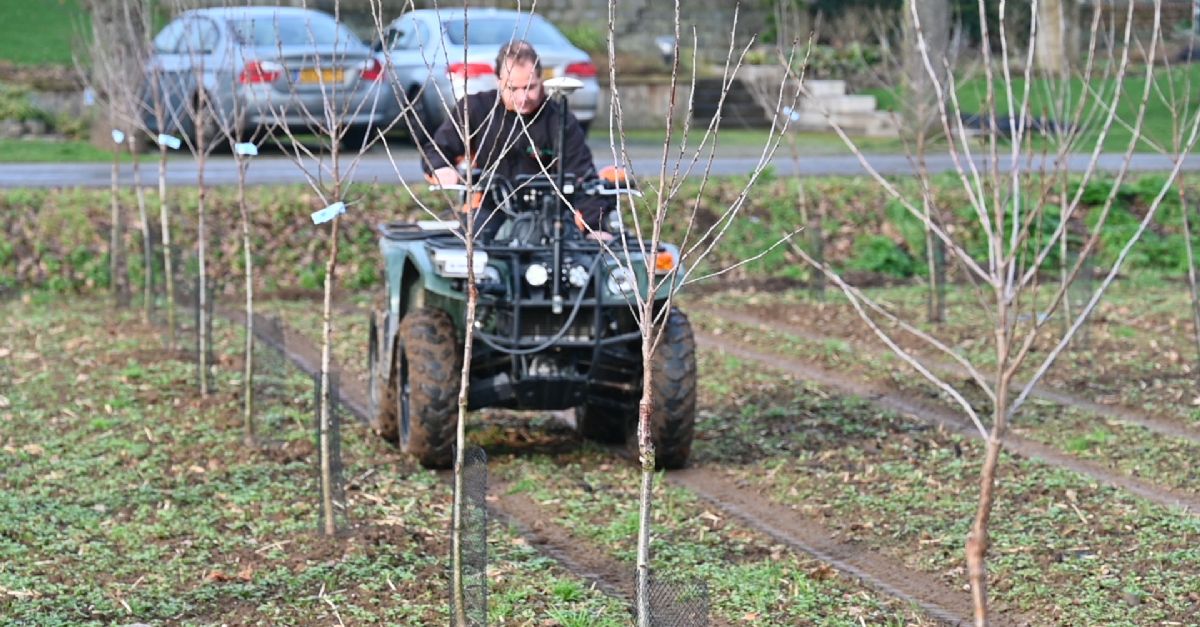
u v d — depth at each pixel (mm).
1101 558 6469
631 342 8117
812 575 6273
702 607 4773
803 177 17766
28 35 28203
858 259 16391
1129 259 16391
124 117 12547
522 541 6719
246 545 6641
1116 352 11680
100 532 6832
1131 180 17812
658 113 26906
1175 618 5758
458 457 5367
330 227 15703
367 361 11539
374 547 6562
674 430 7945
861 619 5738
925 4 17234
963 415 9641
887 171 18734
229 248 15320
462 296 7656
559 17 29812
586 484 7785
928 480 7848
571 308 7887
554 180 7742
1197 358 11297
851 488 7695
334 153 6688
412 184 16562
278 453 8234
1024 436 8977
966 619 5828
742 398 10125
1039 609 5906
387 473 7906
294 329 12961
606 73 27359
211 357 9883
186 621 5699
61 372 10578
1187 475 7996
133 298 14172
